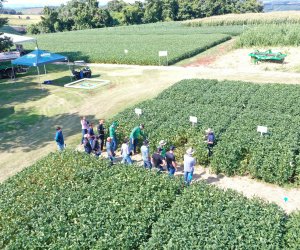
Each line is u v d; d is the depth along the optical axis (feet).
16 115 91.66
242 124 64.18
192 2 408.46
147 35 231.50
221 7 407.03
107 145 58.90
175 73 119.75
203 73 116.47
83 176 49.44
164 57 139.95
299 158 51.11
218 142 57.93
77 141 73.31
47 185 47.98
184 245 33.55
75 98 102.06
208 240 33.58
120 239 35.45
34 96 106.83
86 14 369.71
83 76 122.83
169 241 34.12
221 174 56.13
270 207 38.04
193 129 63.05
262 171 52.06
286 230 35.19
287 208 46.06
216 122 66.03
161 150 54.29
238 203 39.04
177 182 45.55
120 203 41.91
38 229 38.19
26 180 49.93
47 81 120.06
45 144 73.36
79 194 44.57
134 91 103.91
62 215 40.22
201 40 181.37
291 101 74.84
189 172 50.26
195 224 36.42
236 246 32.83
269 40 150.10
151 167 57.06
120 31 280.92
